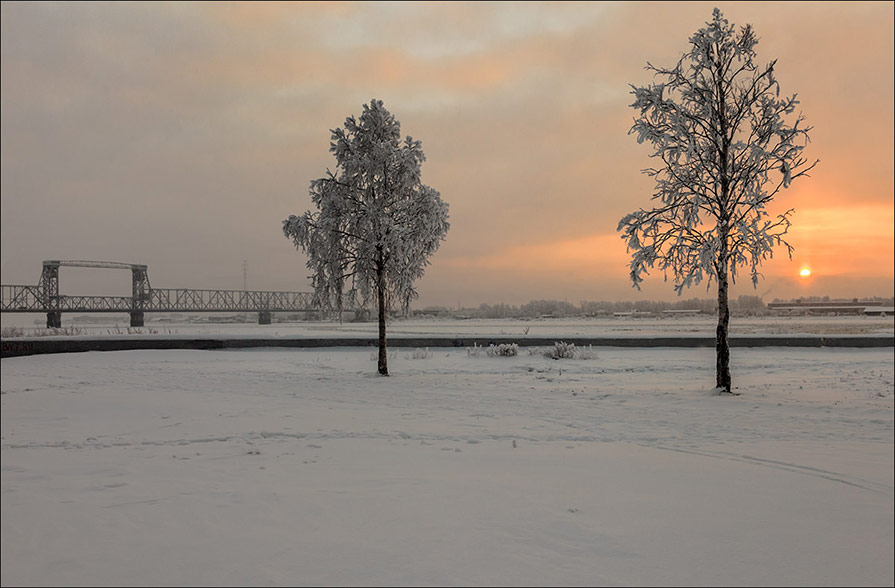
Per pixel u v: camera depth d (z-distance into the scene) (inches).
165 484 278.2
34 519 225.3
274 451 358.9
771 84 738.8
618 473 306.7
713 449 376.2
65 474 297.7
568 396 645.9
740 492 272.2
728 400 614.9
